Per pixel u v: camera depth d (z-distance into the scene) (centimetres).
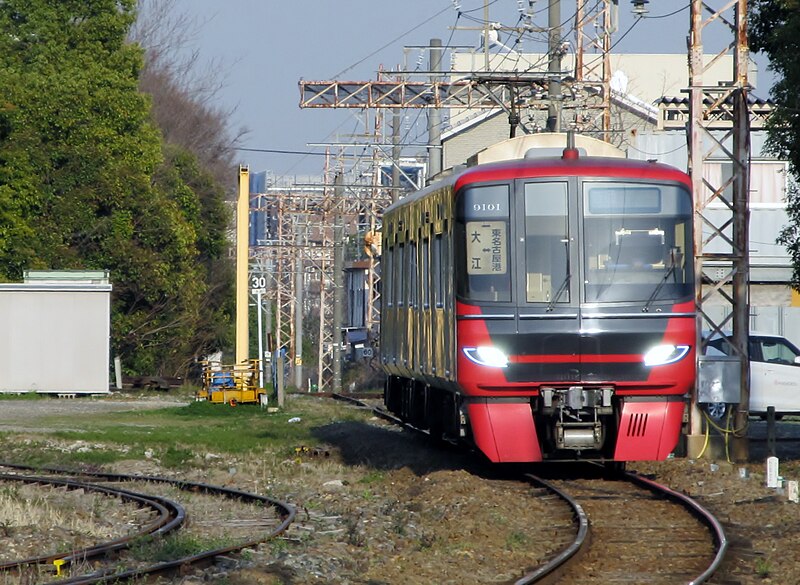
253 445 6462
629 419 4306
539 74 8494
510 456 4319
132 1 12900
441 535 3334
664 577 2770
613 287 4288
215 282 15475
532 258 4300
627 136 11481
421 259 5175
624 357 4262
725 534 3219
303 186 14362
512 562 3019
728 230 10431
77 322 10794
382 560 3048
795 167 5616
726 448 5112
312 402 10219
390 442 6159
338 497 4353
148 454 6062
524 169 4344
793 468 4888
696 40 5031
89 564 2969
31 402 10044
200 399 9688
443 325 4628
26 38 12750
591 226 4309
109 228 12038
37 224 11712
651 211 4338
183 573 2861
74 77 12038
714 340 6706
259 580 2712
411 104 10038
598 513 3709
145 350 12750
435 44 12038
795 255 5881
